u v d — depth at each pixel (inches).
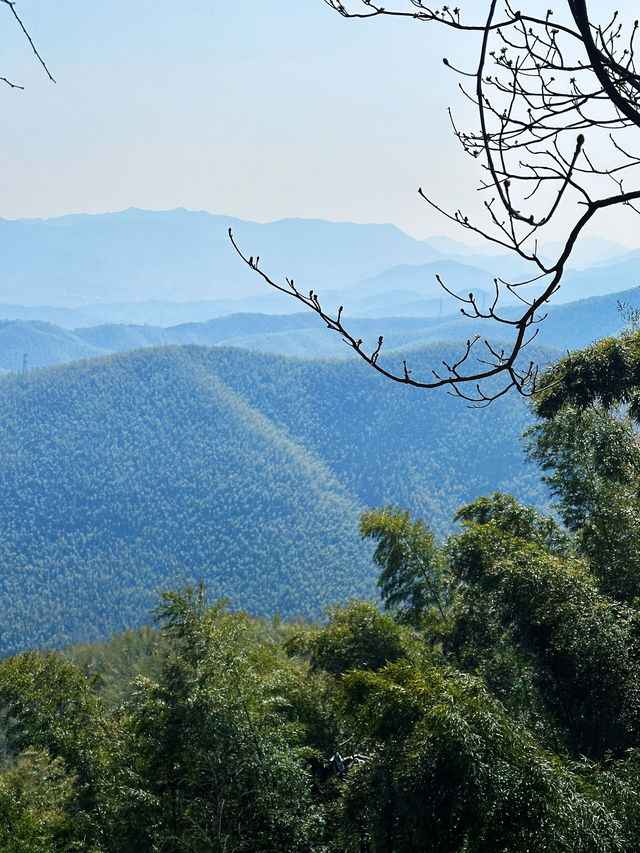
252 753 478.6
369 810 378.0
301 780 479.2
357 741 478.9
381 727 382.3
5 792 524.4
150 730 499.8
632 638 421.1
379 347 107.8
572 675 426.9
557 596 440.1
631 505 534.3
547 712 447.2
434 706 346.9
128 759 510.0
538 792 312.5
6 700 527.2
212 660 510.6
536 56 107.2
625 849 296.8
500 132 106.4
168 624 530.0
